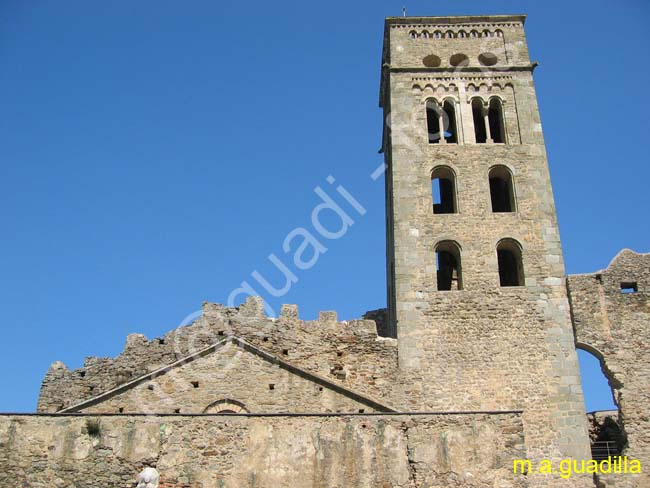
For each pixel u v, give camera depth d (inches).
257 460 1301.7
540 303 1718.8
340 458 1307.8
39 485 1277.1
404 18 2086.6
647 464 1605.6
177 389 1566.2
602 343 1723.7
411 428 1336.1
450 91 2000.5
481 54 2052.2
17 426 1316.4
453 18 2084.2
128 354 1663.4
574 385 1626.5
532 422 1592.0
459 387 1633.9
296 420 1336.1
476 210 1833.2
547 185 1857.8
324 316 1721.2
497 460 1316.4
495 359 1659.7
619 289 1771.7
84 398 1632.6
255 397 1567.4
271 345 1672.0
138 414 1327.5
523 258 1771.7
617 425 1827.0
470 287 1740.9
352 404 1568.7
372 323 1712.6
